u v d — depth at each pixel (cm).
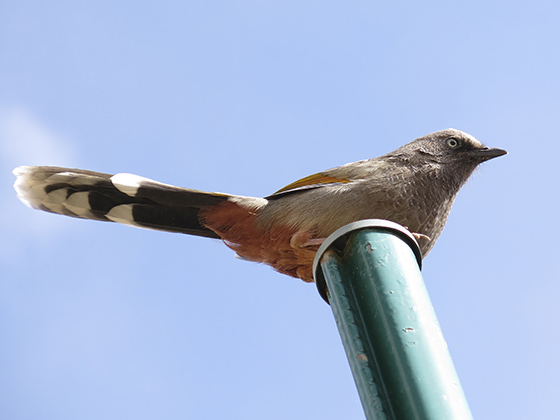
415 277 605
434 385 523
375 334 570
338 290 605
